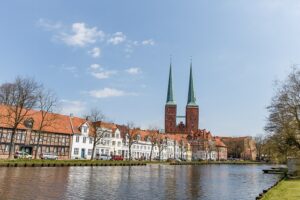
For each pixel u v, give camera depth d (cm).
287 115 5484
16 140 8881
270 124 5741
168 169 8238
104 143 12262
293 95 5522
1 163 5588
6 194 2698
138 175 5609
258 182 5322
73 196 2847
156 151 15788
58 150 10144
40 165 6372
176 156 17912
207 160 18412
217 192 3719
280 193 2881
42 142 9638
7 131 8681
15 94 8281
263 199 2491
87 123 11212
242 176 6769
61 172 5250
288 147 5556
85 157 11106
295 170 5931
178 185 4234
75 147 10756
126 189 3547
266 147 5906
